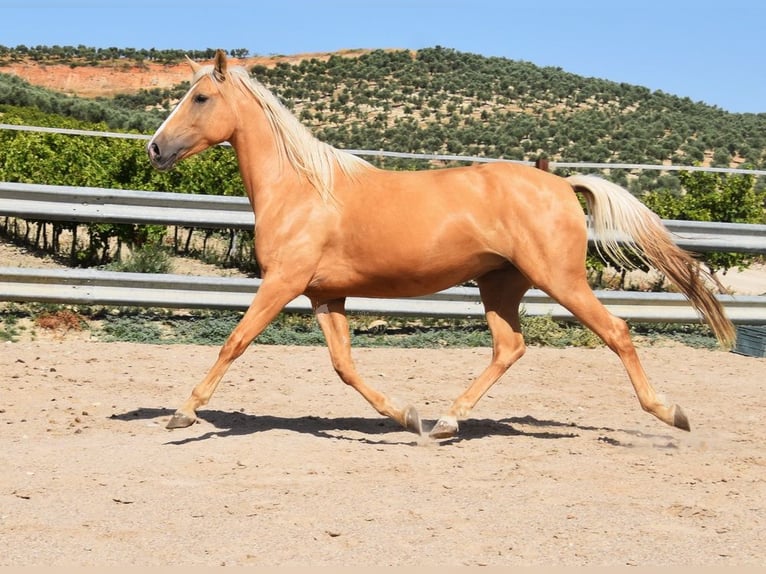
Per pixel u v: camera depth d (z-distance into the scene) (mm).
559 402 8016
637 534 4539
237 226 10344
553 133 48500
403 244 6188
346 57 78250
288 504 4898
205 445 6098
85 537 4359
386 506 4895
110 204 10047
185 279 9797
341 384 8391
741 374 9414
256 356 9352
